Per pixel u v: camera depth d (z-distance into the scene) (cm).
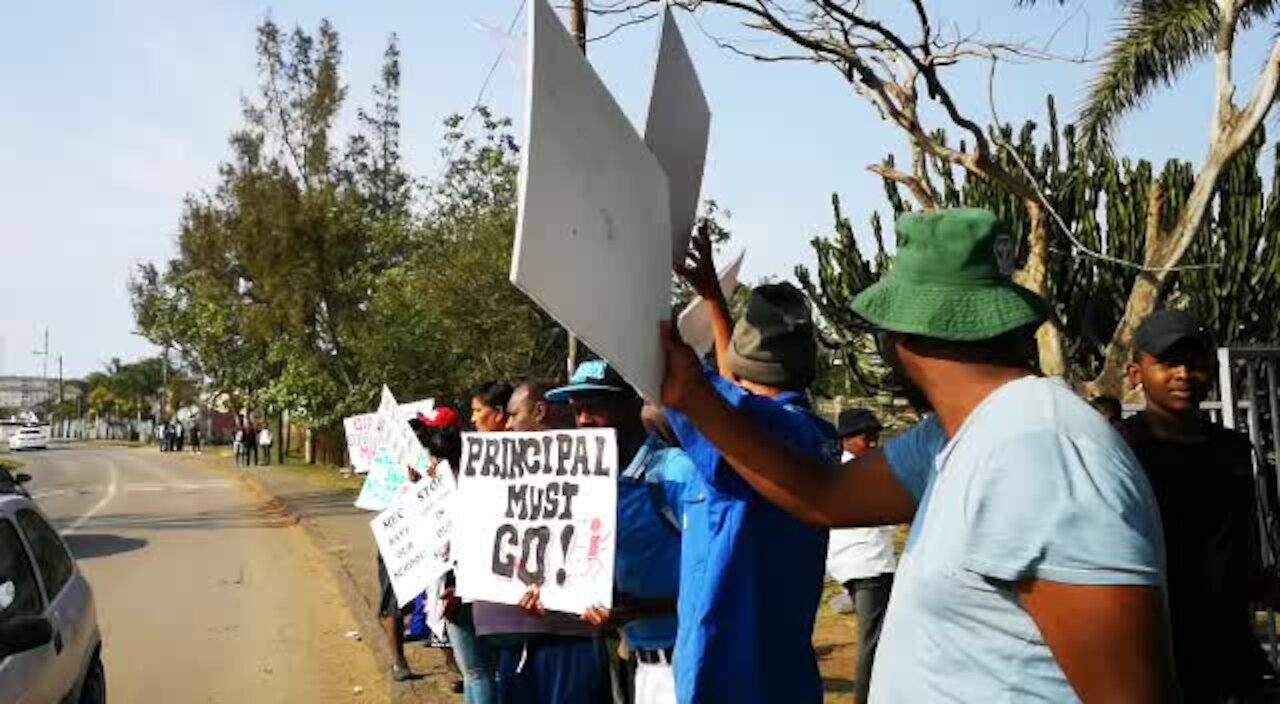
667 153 223
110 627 986
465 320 1933
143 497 2644
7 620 458
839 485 213
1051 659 147
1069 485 144
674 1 875
